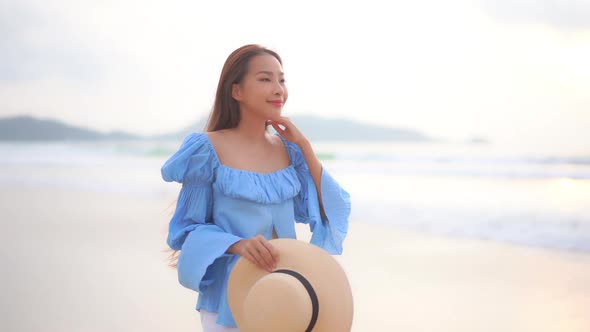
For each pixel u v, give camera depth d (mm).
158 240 9055
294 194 2779
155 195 15242
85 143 60750
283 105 2820
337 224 2848
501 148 36438
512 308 5621
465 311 5582
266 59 2752
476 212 11734
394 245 8805
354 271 7293
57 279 6863
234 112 2816
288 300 2299
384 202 13703
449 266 7387
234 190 2621
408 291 6312
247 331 2412
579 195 14031
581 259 7586
